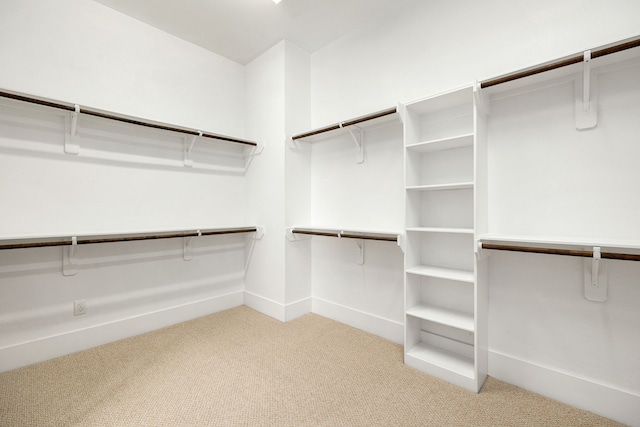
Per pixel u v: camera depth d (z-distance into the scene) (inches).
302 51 109.5
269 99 109.1
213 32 99.5
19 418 55.1
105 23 86.4
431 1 80.0
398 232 79.5
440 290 79.6
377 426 54.1
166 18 92.0
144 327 94.2
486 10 70.6
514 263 66.7
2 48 70.7
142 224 93.7
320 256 110.3
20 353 73.1
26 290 74.5
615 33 55.1
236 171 117.9
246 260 119.5
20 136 73.3
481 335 65.7
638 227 53.2
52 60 77.5
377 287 93.6
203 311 108.8
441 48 78.1
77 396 61.7
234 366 74.0
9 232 71.7
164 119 98.3
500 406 59.4
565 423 54.6
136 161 92.4
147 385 65.8
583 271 58.7
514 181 66.2
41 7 76.0
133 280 92.6
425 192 81.4
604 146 56.1
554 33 61.4
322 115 108.5
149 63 95.1
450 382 67.6
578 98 58.2
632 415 53.6
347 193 101.1
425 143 71.1
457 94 66.8
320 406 59.3
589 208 57.8
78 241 72.1
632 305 53.9
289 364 75.2
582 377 58.8
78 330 81.8
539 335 63.9
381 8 88.5
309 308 112.7
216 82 112.0
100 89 85.4
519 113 65.6
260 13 89.8
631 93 53.6
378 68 91.9
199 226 106.3
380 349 83.7
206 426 53.6
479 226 64.1
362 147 96.3
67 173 79.9
